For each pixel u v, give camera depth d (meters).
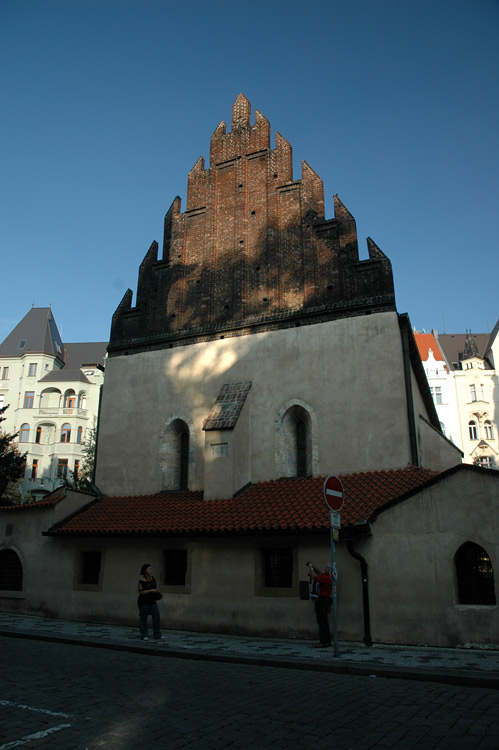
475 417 62.00
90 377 67.81
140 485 20.14
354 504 14.74
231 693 8.08
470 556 12.83
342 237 19.45
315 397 18.09
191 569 16.23
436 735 6.13
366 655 11.27
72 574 18.08
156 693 7.98
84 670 9.64
